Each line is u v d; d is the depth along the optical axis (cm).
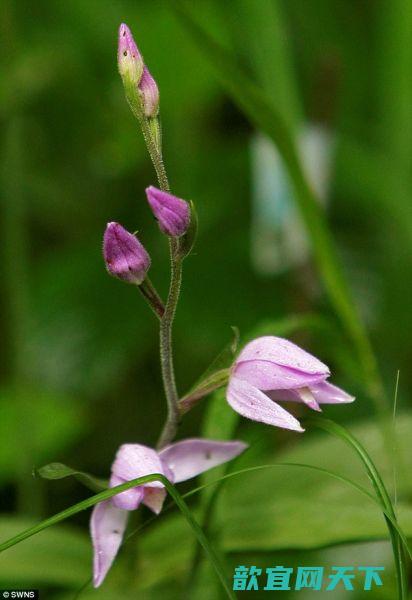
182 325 54
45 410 49
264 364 37
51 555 41
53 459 50
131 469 37
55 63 58
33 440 49
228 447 38
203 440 38
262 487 43
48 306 54
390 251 54
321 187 51
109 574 41
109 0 59
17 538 36
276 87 50
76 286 55
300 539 40
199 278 55
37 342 53
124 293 55
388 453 43
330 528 40
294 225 51
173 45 54
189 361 56
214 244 56
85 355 53
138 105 36
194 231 36
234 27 58
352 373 45
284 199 51
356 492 42
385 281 54
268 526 40
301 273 51
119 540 37
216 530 40
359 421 50
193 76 56
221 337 54
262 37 51
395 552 36
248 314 54
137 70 36
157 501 37
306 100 58
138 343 56
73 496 51
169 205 35
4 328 57
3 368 57
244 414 37
